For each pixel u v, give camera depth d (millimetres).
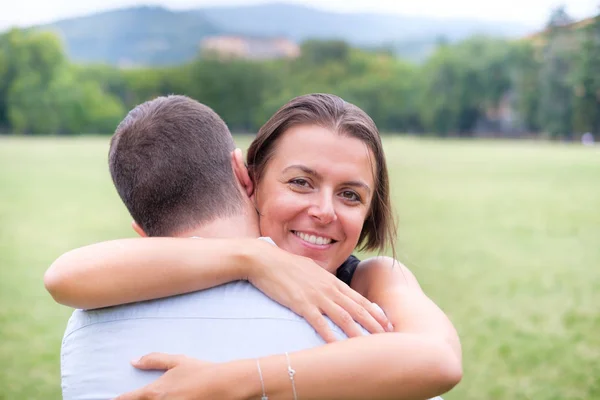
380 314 1326
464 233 11375
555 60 64750
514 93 74938
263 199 1492
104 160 29953
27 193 17875
